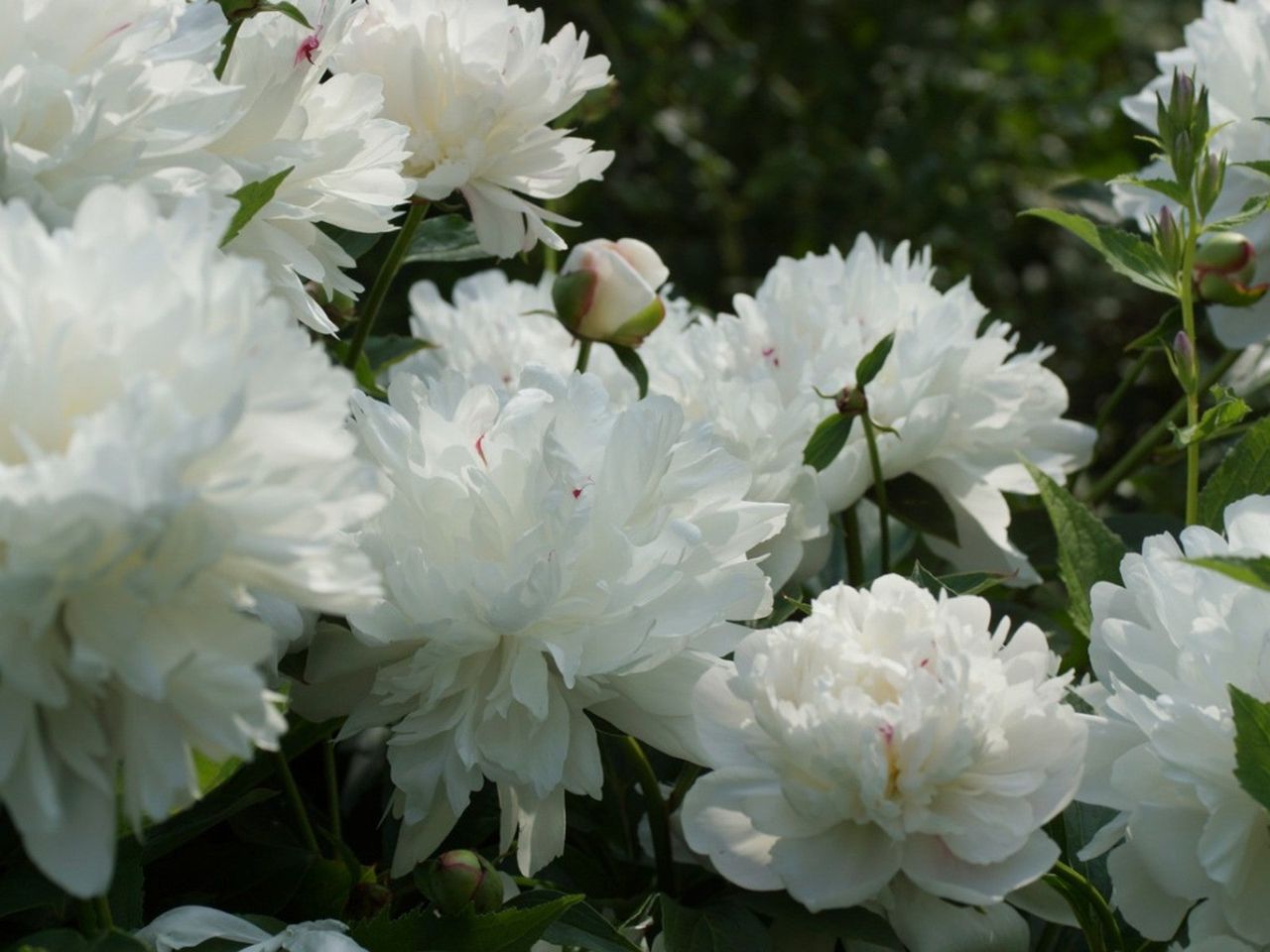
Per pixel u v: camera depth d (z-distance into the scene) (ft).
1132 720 3.95
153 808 3.36
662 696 3.99
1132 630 4.00
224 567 3.39
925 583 4.25
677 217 9.98
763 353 4.66
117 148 3.77
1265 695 3.89
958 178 9.91
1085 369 9.36
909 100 11.00
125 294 3.37
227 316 3.38
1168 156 4.28
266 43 3.97
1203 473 5.39
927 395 4.61
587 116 5.28
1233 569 3.58
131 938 3.61
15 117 3.72
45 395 3.34
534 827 4.02
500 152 4.39
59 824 3.36
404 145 4.33
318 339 4.79
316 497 3.34
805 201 10.07
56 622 3.37
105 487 3.24
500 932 3.90
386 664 4.02
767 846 3.90
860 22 11.43
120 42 3.77
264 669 3.79
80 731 3.38
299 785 4.63
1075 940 4.29
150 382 3.32
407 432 3.95
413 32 4.30
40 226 3.41
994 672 3.88
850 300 4.74
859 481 4.54
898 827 3.82
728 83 9.42
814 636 3.90
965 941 3.93
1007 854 3.80
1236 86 4.88
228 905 4.15
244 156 3.98
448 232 4.91
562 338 5.06
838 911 4.06
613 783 4.48
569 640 3.91
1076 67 10.12
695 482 4.02
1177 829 3.91
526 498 3.93
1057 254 10.63
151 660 3.33
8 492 3.27
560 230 6.81
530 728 3.94
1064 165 10.58
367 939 3.90
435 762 3.95
